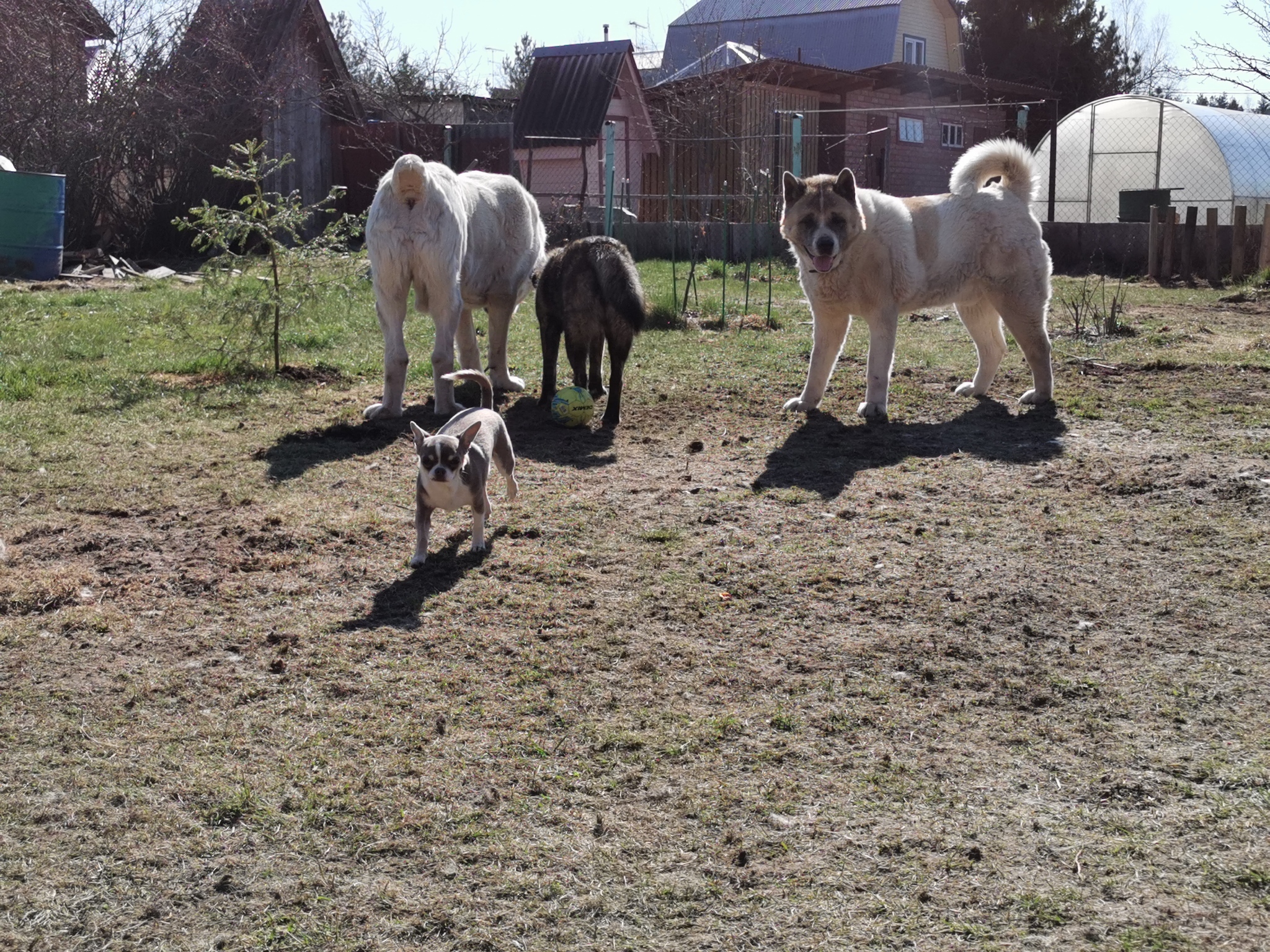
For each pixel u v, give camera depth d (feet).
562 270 27.66
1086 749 12.34
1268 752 12.12
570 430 26.86
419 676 14.15
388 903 9.73
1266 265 57.67
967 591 16.87
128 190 70.59
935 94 111.65
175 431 25.80
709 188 73.05
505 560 18.19
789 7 121.60
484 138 83.56
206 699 13.53
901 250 26.61
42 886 9.93
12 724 12.79
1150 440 25.20
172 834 10.74
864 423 27.30
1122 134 82.48
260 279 34.12
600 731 12.76
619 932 9.35
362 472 23.08
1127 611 16.07
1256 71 80.89
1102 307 46.57
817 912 9.57
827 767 12.01
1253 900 9.65
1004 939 9.19
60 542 18.80
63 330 37.58
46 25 67.36
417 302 27.30
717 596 16.78
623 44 97.35
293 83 77.51
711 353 36.29
